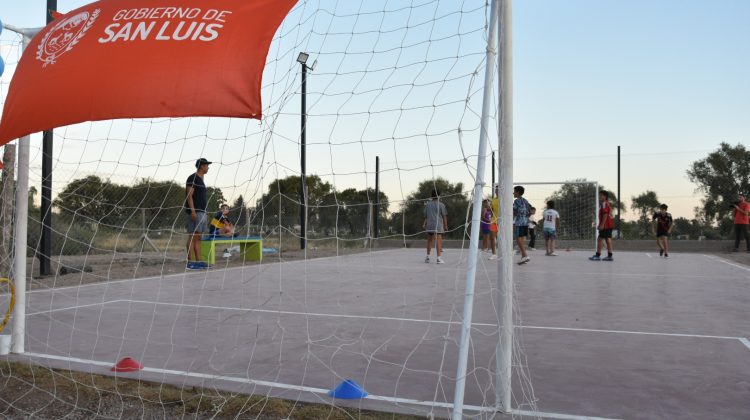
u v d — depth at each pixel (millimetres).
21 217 4137
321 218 16297
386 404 3006
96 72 3234
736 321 5426
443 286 8281
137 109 3072
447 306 6395
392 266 11750
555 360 3934
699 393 3193
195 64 3082
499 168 2658
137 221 9539
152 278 9117
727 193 27953
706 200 28625
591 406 2971
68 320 5430
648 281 9008
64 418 2889
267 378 3504
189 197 9172
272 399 3082
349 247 16625
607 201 13766
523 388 3279
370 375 3572
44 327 5082
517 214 12547
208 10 3246
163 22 3275
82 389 3297
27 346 4348
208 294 7363
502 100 2619
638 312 5961
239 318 5570
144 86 3104
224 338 4648
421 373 3615
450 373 3621
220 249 15117
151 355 4078
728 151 28219
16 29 4211
